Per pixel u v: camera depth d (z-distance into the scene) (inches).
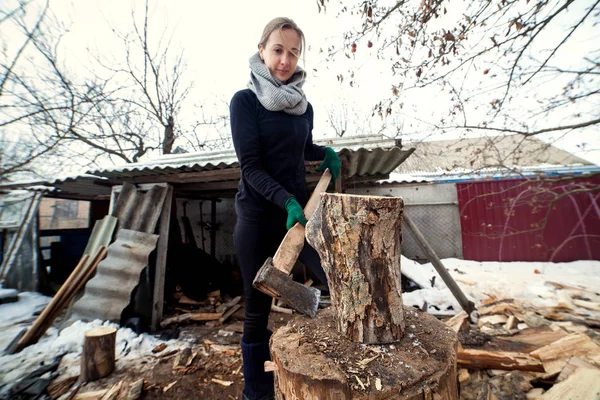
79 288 133.2
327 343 38.6
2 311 155.0
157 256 146.6
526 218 243.9
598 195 230.8
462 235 256.1
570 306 135.7
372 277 38.0
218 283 194.4
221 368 98.3
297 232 46.7
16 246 191.2
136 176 156.0
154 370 97.4
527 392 70.9
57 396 83.4
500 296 153.2
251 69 57.9
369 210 37.1
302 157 62.9
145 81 361.1
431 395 30.0
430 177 269.7
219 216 275.4
